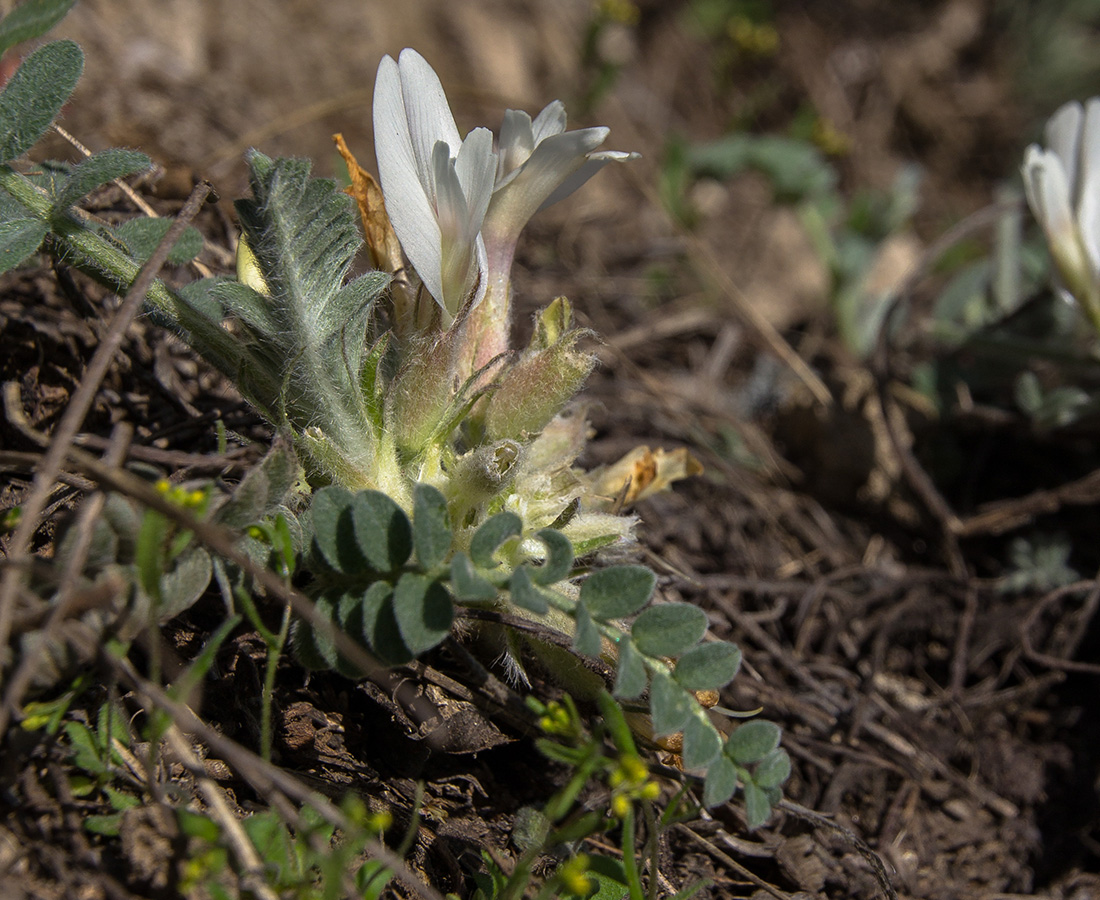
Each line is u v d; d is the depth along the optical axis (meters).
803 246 0.33
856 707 0.18
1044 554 0.20
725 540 0.21
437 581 0.14
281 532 0.14
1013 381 0.23
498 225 0.16
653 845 0.14
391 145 0.15
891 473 0.22
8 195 0.15
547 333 0.16
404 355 0.16
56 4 0.15
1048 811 0.18
